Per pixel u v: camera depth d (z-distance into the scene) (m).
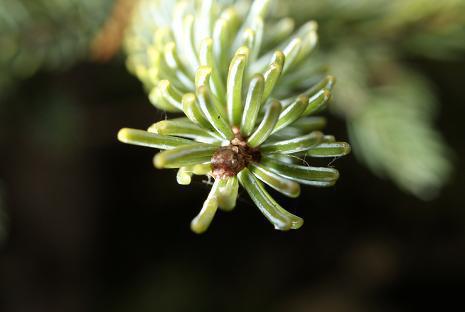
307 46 0.17
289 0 0.24
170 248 0.59
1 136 0.38
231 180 0.14
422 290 0.58
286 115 0.14
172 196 0.57
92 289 0.53
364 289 0.58
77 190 0.48
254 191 0.14
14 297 0.48
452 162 0.38
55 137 0.30
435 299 0.58
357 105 0.26
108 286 0.56
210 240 0.59
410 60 0.35
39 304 0.49
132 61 0.20
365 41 0.25
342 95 0.26
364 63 0.26
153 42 0.20
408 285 0.57
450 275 0.56
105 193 0.53
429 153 0.25
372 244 0.56
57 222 0.48
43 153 0.43
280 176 0.14
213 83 0.15
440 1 0.23
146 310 0.56
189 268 0.59
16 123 0.30
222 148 0.14
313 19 0.24
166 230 0.59
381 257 0.56
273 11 0.21
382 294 0.58
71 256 0.50
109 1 0.24
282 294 0.59
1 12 0.23
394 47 0.25
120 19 0.22
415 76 0.28
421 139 0.26
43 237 0.47
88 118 0.38
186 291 0.58
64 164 0.45
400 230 0.54
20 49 0.24
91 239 0.52
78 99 0.33
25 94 0.29
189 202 0.58
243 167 0.14
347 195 0.51
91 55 0.25
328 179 0.14
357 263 0.57
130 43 0.20
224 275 0.60
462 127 0.38
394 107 0.26
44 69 0.29
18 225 0.46
